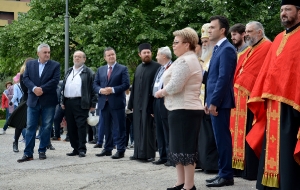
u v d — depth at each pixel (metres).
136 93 8.27
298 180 4.95
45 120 8.32
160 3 21.64
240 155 6.62
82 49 22.00
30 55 23.45
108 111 8.66
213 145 6.89
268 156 5.20
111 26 20.27
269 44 6.62
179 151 5.21
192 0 19.14
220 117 5.78
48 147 9.92
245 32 6.77
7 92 15.54
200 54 7.45
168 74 5.30
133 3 21.86
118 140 8.55
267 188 5.22
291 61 4.98
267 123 5.23
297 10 5.02
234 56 5.79
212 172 6.94
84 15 21.38
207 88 5.99
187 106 5.19
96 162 8.02
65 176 6.73
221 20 5.90
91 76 8.83
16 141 9.70
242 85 6.62
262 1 19.61
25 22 22.92
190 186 5.29
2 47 24.78
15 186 6.07
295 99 4.87
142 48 8.22
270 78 5.15
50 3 23.34
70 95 8.68
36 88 8.09
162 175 6.76
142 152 8.09
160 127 7.82
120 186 5.99
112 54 8.64
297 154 4.87
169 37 20.30
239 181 6.34
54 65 8.28
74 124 8.79
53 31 21.05
